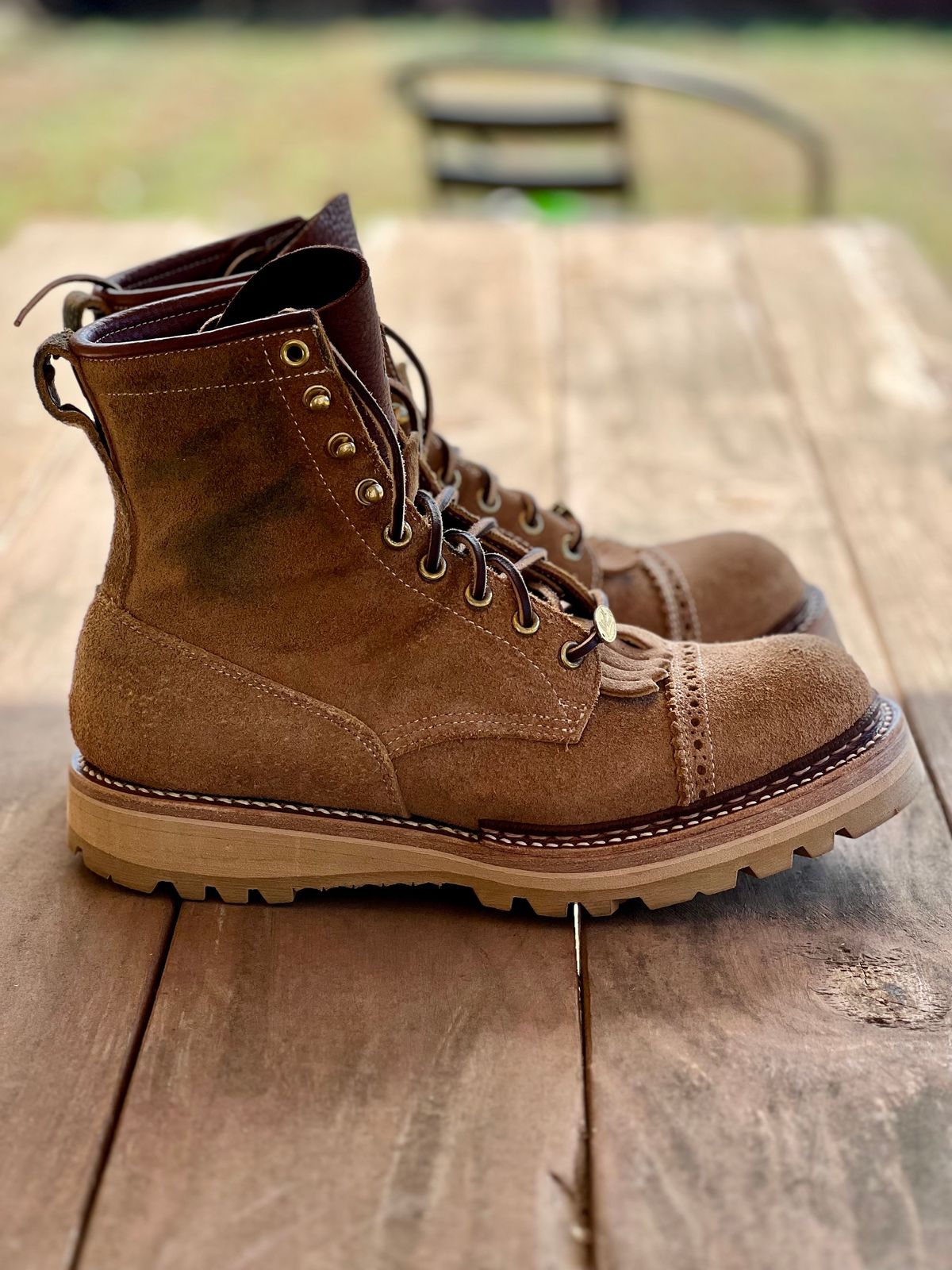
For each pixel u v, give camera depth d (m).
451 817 0.82
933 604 1.21
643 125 6.25
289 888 0.84
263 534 0.77
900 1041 0.72
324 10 8.16
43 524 1.37
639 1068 0.70
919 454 1.55
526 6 7.93
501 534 0.84
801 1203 0.62
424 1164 0.65
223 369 0.72
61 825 0.93
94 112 6.22
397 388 0.88
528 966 0.79
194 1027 0.74
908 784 0.84
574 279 2.13
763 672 0.83
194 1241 0.61
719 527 1.37
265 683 0.80
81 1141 0.66
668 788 0.80
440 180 3.13
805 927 0.81
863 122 5.85
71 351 0.73
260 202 4.86
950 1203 0.62
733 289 2.08
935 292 2.07
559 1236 0.61
